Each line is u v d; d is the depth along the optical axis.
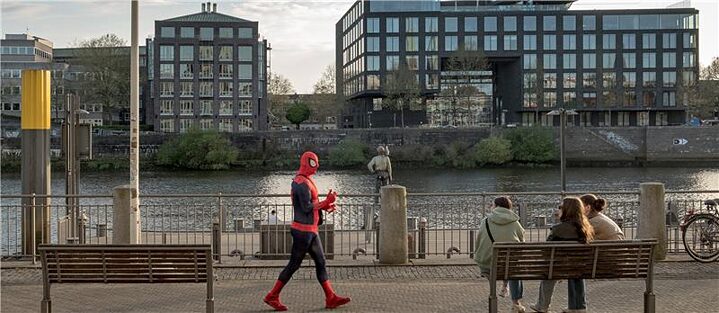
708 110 113.81
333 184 69.75
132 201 13.39
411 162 91.56
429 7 110.69
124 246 9.13
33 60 121.75
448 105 112.56
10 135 94.00
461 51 104.38
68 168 18.53
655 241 9.47
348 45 125.56
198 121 103.62
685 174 79.50
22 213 16.39
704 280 12.55
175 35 103.31
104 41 114.69
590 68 111.94
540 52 111.75
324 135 94.88
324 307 10.70
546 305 10.44
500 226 10.51
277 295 10.54
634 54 112.00
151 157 89.38
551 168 89.25
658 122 114.44
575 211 9.77
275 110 143.88
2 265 14.13
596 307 10.67
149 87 111.50
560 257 9.34
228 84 104.62
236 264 14.02
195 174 82.62
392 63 110.06
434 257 15.91
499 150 89.06
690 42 111.69
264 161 91.44
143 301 11.02
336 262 14.20
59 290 11.81
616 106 111.69
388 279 12.81
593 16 111.94
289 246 15.33
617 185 67.31
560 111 27.95
